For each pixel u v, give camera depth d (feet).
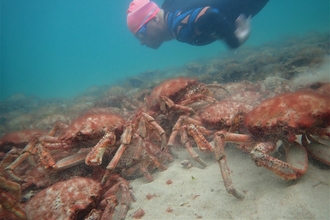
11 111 7.02
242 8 2.34
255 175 1.10
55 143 1.39
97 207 1.03
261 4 2.57
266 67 4.02
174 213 1.04
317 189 0.88
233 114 1.30
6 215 0.91
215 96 2.49
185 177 1.29
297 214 0.81
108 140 1.19
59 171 1.34
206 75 4.17
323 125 0.92
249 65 4.59
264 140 1.06
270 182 1.01
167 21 2.77
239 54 8.64
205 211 0.99
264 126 0.99
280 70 3.64
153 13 3.17
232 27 2.42
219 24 2.35
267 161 0.91
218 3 2.24
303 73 3.07
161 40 3.43
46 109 5.03
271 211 0.87
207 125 1.45
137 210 1.10
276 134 0.98
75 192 0.99
